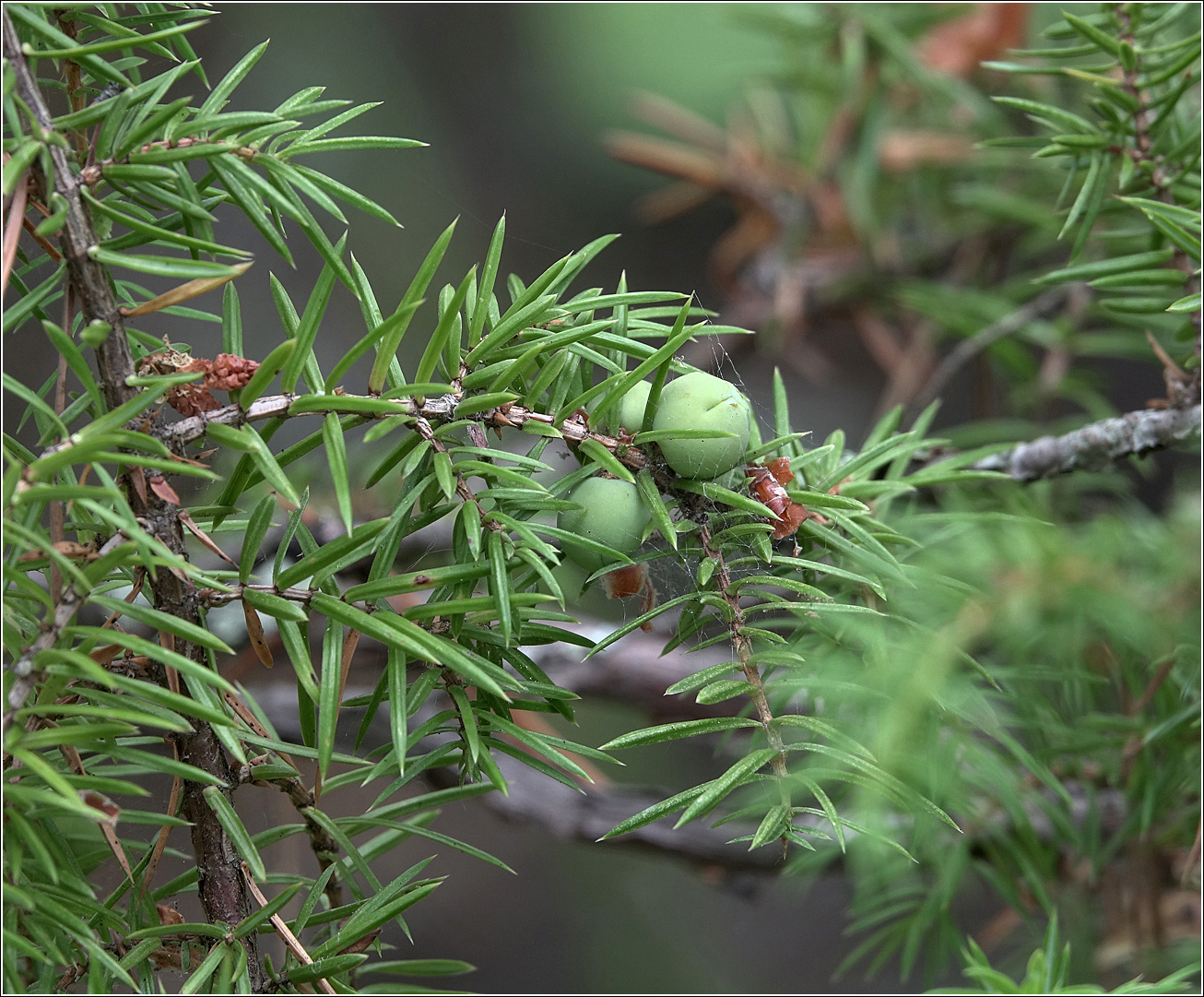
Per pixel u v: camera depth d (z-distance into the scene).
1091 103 0.56
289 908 0.57
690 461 0.51
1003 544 0.57
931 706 0.54
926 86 0.79
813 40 0.82
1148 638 0.56
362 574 0.64
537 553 0.51
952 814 0.58
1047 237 0.82
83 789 0.49
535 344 0.50
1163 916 0.60
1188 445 0.56
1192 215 0.55
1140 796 0.58
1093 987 0.51
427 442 0.50
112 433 0.49
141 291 0.52
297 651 0.50
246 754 0.51
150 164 0.50
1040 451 0.57
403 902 0.51
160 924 0.51
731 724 0.50
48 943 0.50
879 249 0.86
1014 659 0.57
